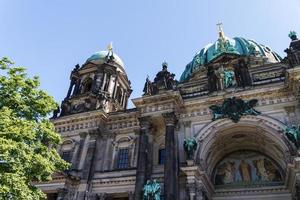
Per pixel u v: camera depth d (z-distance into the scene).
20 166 20.86
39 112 26.22
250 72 40.94
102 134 43.59
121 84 56.34
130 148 40.81
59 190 36.16
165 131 37.19
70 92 53.91
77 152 41.84
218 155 41.12
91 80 54.25
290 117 34.00
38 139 25.06
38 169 22.55
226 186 40.09
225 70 41.34
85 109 46.84
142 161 34.69
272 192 37.75
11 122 22.17
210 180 37.78
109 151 41.69
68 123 46.16
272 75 39.28
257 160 40.84
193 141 35.03
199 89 42.16
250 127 36.03
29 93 26.27
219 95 38.16
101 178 38.16
